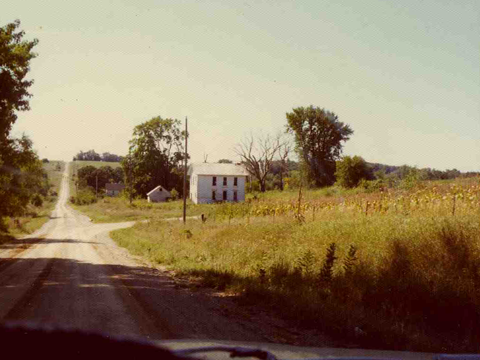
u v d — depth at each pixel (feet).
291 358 5.12
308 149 255.70
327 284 34.81
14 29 70.74
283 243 56.08
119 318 27.61
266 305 31.86
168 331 24.75
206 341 6.81
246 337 23.65
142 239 98.17
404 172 148.66
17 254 77.20
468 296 27.02
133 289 39.04
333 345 22.04
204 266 52.06
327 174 255.09
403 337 22.47
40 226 189.26
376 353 5.97
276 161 283.79
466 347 21.77
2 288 39.50
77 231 156.46
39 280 44.68
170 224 133.80
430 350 20.98
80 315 28.32
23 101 72.49
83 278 46.26
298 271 39.50
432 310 26.81
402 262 34.19
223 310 30.63
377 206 69.87
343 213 73.87
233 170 280.92
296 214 78.89
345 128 257.75
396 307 28.19
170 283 43.34
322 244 49.08
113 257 70.49
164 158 337.72
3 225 112.68
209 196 275.18
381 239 42.68
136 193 348.38
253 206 114.83
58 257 70.90
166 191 326.24
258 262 48.78
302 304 29.50
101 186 584.40
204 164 283.79
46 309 30.12
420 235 39.88
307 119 254.47
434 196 65.10
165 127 335.88
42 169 114.21
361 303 30.01
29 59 71.77
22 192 106.01
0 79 68.85
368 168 194.29
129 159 334.24
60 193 600.80
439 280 29.50
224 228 81.92
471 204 55.62
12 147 94.73
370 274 33.86
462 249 33.81
